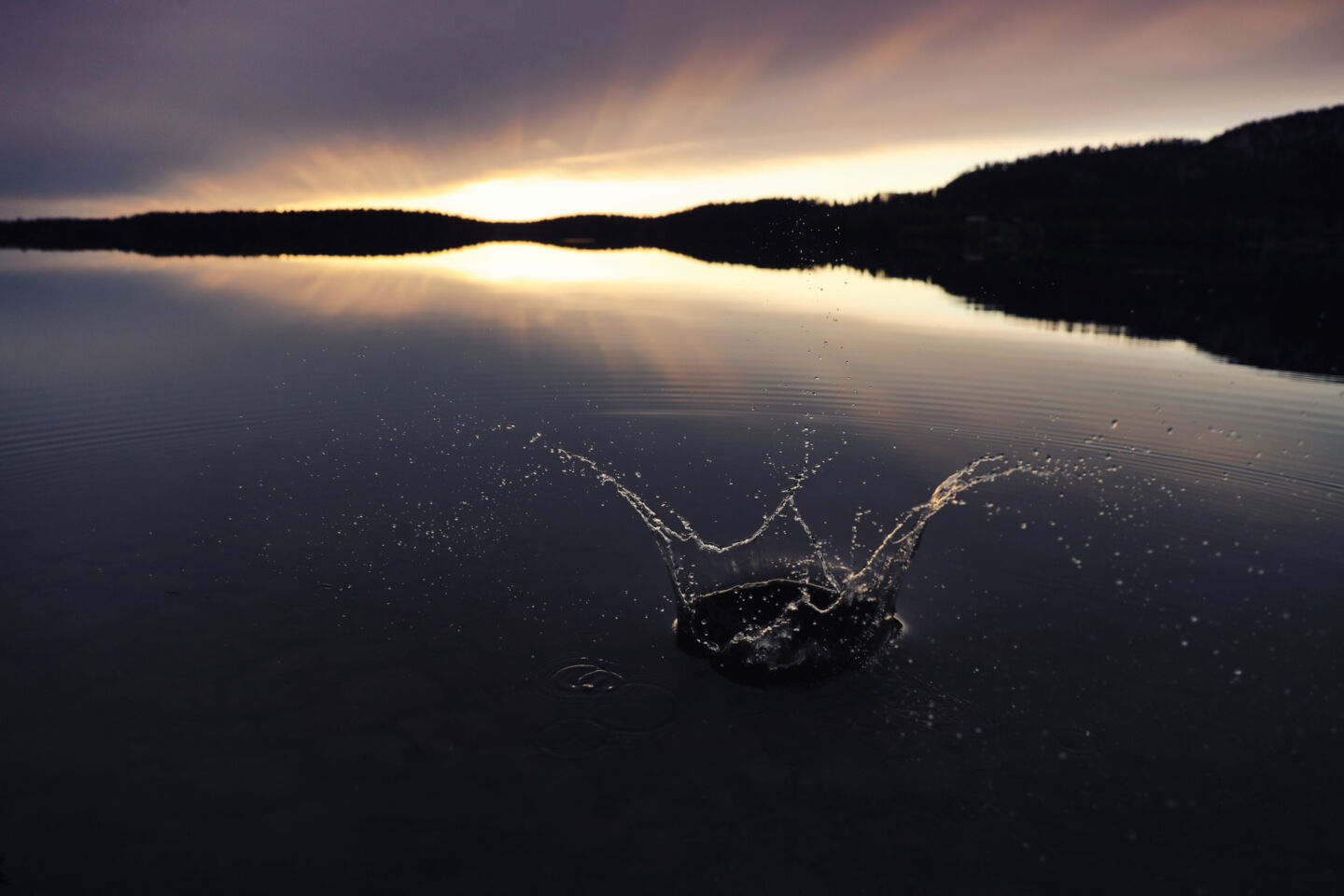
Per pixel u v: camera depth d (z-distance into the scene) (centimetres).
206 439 554
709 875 204
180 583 354
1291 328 914
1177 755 244
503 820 221
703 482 479
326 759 245
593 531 410
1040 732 256
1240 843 212
